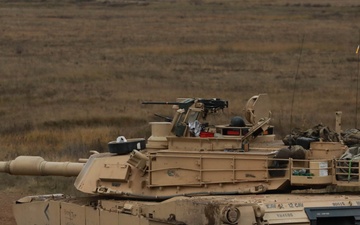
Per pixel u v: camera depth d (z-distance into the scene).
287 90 137.12
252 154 49.38
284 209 45.09
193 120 53.75
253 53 198.38
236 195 48.69
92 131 100.75
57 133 100.06
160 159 51.44
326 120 105.56
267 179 48.97
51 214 56.41
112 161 53.62
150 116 112.12
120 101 126.88
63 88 142.88
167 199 50.47
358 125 103.00
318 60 181.88
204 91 137.00
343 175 48.69
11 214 68.88
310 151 50.47
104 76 157.75
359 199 47.19
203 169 50.34
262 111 53.09
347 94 131.12
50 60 184.38
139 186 51.97
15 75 159.88
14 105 125.69
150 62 181.25
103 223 51.97
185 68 170.62
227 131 52.91
